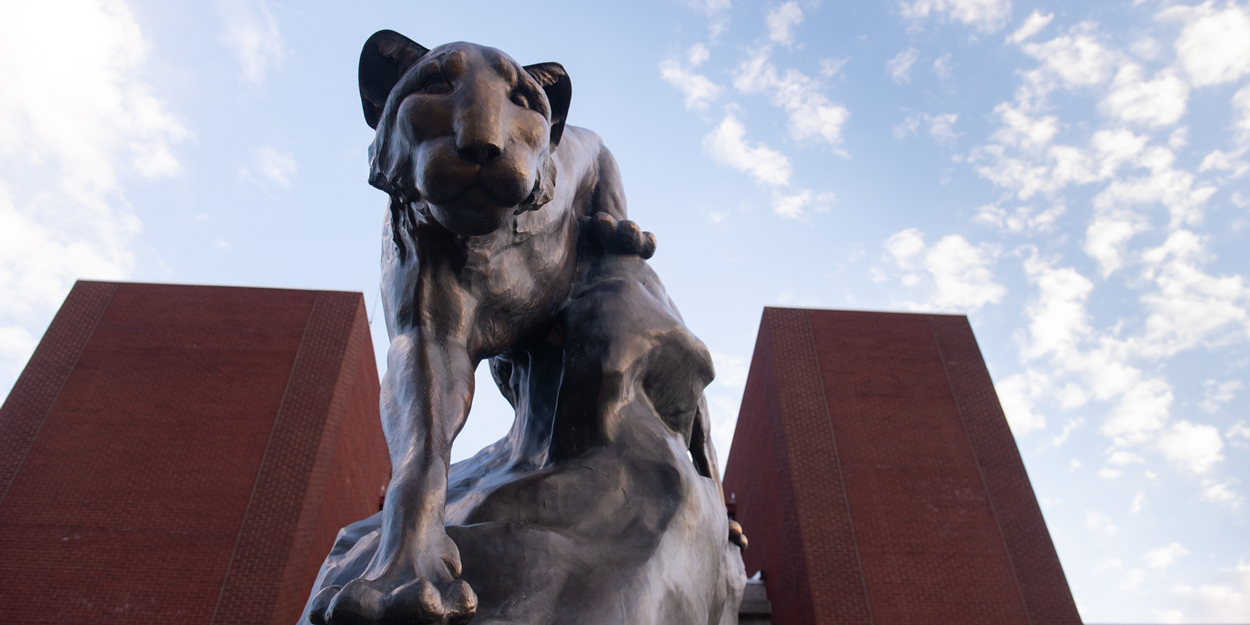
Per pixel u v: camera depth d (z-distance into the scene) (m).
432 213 1.01
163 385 15.13
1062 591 14.21
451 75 0.96
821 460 15.70
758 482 18.30
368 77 1.09
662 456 1.25
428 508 0.92
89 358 15.38
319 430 14.71
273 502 13.75
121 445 14.34
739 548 1.63
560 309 1.42
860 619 13.84
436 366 1.08
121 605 12.51
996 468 15.70
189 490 13.84
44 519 13.36
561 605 0.97
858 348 17.41
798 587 14.70
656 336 1.36
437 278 1.13
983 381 16.97
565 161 1.40
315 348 15.88
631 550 1.10
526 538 1.03
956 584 14.27
